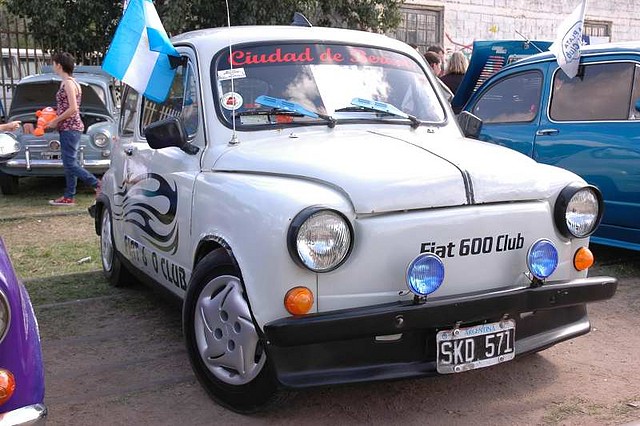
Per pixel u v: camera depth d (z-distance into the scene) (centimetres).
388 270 301
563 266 349
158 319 479
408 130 411
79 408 345
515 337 341
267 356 299
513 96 673
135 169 470
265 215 300
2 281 232
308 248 286
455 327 312
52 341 438
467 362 315
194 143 391
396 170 315
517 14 1700
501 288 325
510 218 325
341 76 420
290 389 291
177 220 392
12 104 1081
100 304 514
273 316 295
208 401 350
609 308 489
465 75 845
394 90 431
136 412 340
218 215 337
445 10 1603
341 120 398
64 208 910
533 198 336
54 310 500
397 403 346
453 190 315
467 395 356
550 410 340
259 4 1288
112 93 1100
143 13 407
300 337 284
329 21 1409
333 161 323
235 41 412
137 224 468
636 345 423
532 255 323
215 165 366
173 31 1227
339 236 291
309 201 293
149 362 403
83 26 1341
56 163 976
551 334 352
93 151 992
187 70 417
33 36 1359
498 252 324
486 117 700
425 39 1603
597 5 1820
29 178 1206
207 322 342
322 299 295
